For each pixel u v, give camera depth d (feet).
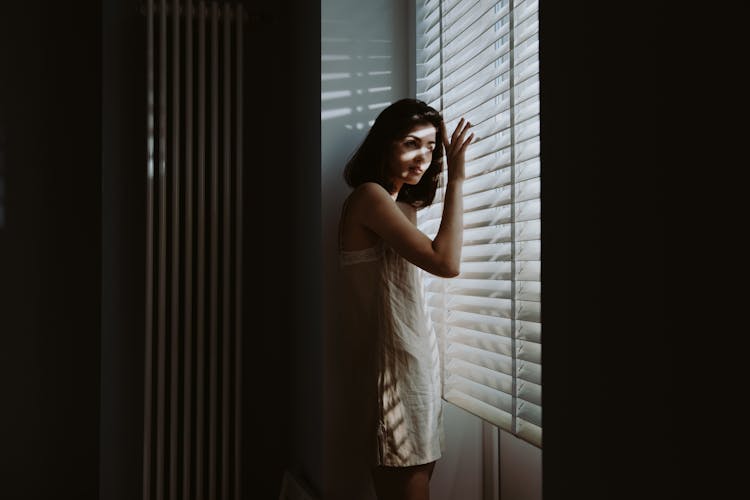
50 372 7.97
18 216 7.95
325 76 6.37
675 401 2.10
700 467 2.00
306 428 6.97
